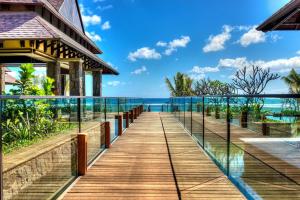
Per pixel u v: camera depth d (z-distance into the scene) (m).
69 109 7.94
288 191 4.14
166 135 9.86
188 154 6.75
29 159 3.66
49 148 4.35
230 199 3.93
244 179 4.66
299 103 6.69
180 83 33.19
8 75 22.88
